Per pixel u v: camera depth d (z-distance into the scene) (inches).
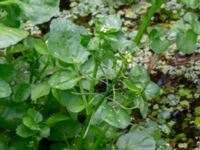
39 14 15.3
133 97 14.1
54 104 16.3
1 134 16.2
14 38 14.2
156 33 18.3
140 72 15.0
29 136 15.2
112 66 14.7
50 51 14.4
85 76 14.7
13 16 15.5
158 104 21.2
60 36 14.5
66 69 14.8
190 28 17.8
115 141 16.8
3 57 17.7
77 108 14.9
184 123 20.5
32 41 16.4
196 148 19.3
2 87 14.4
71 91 15.1
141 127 16.5
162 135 19.9
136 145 15.2
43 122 15.2
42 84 15.2
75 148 15.8
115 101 13.7
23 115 15.8
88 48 14.4
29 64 16.6
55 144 16.2
